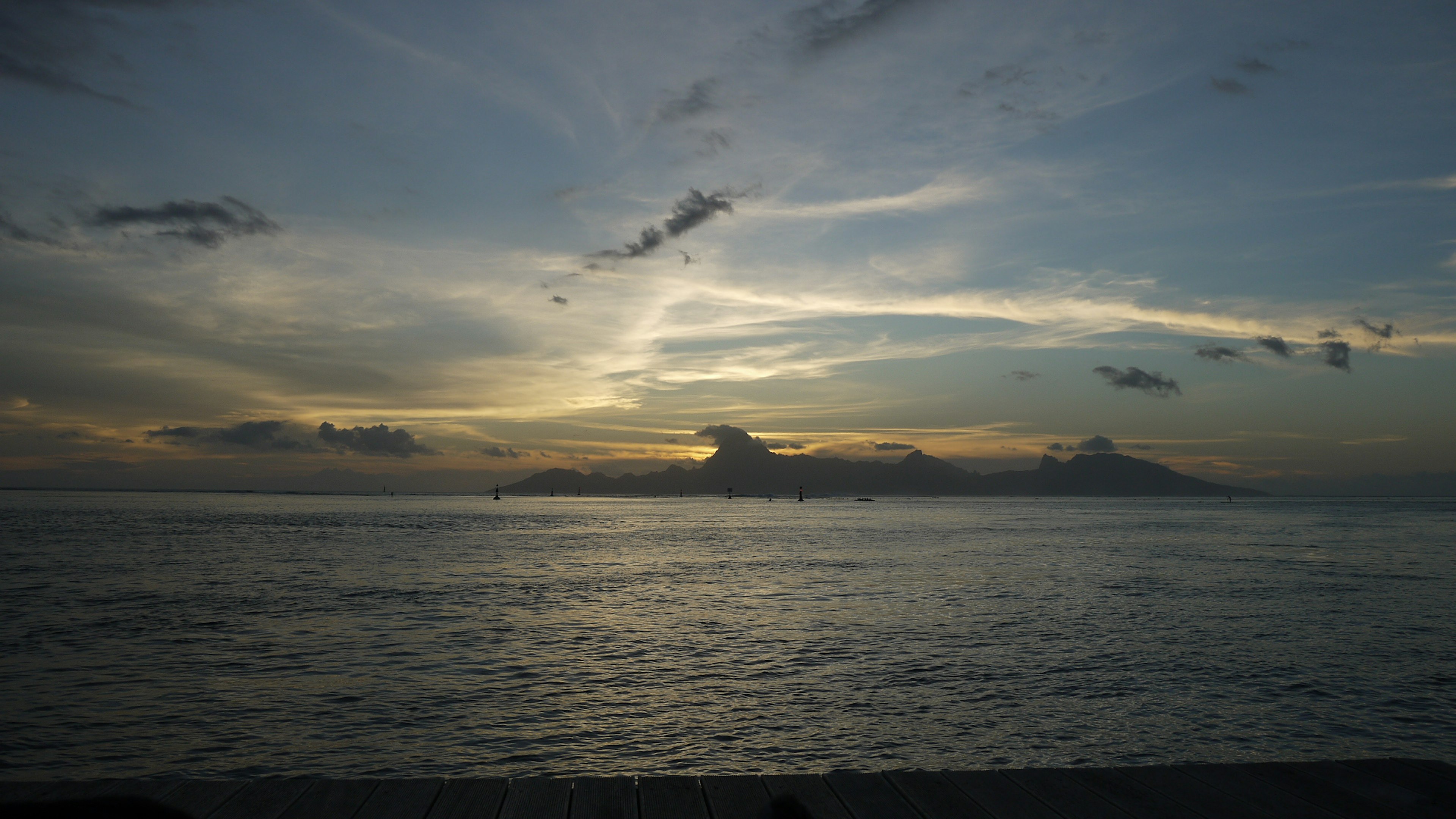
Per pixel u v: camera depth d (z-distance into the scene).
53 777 12.85
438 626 26.44
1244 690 18.34
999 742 14.80
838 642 23.88
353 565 49.03
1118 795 7.23
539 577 42.41
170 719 15.77
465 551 61.56
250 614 28.70
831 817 6.70
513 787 7.18
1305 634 25.22
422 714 16.23
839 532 96.19
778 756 14.00
